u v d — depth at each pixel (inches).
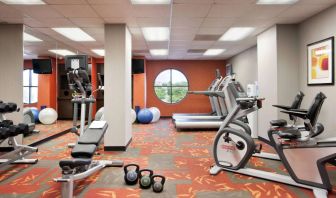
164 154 191.2
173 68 449.1
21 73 207.6
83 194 116.3
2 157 151.8
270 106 225.5
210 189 122.2
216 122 302.2
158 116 398.3
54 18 191.5
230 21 202.7
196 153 194.4
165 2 158.4
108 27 205.0
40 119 327.0
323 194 110.9
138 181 129.4
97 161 156.8
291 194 115.3
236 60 392.8
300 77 210.2
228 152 146.1
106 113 203.3
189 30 231.0
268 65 229.8
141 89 400.2
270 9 174.4
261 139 242.7
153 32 237.3
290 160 123.3
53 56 368.8
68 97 392.8
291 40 213.5
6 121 158.1
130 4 161.0
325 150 114.1
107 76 203.9
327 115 175.5
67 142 237.3
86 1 155.9
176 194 116.6
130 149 208.2
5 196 114.7
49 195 115.8
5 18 191.6
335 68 166.7
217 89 297.9
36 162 168.6
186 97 454.0
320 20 181.2
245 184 128.2
